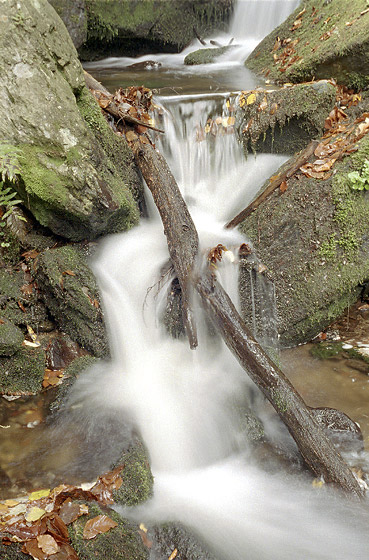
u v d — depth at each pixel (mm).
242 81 6793
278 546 3131
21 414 3980
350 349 4824
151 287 4492
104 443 3652
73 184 4285
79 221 4477
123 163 4934
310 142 5355
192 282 4180
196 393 4148
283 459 3734
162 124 5402
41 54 4156
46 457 3578
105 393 4137
